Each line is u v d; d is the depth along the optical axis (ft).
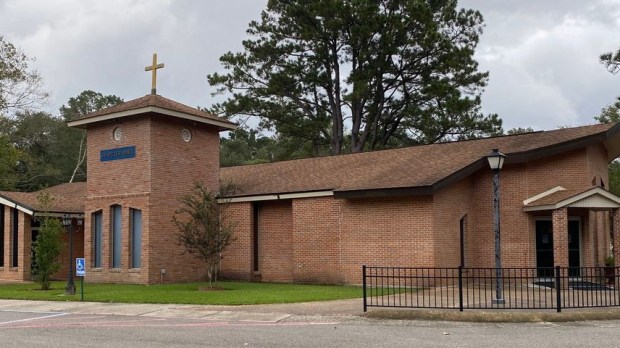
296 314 49.62
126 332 42.14
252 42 144.87
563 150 71.67
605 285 57.93
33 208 88.22
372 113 142.41
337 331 41.45
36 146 196.24
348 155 94.73
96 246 86.63
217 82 145.79
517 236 71.92
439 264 69.31
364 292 49.42
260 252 86.33
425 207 69.67
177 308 54.65
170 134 83.97
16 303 62.08
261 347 35.53
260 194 84.02
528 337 38.40
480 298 53.88
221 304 56.18
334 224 76.84
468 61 136.56
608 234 86.02
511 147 75.10
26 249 90.38
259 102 143.54
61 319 50.01
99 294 65.87
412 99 142.41
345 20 134.10
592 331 40.65
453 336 39.11
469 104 131.54
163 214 81.82
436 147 85.71
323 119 143.74
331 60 143.23
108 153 85.51
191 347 35.83
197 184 78.33
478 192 75.05
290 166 97.30
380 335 39.63
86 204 87.20
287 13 140.87
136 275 80.59
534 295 55.83
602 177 80.53
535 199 71.56
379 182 73.77
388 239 72.13
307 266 78.79
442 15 139.74
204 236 72.84
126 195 82.84
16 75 143.54
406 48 135.54
